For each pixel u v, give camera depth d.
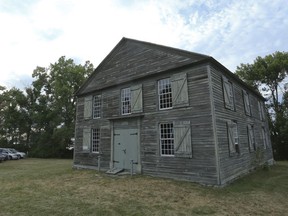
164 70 11.05
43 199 6.96
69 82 31.11
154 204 6.38
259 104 18.84
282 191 8.20
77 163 15.40
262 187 8.77
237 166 10.66
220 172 8.52
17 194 7.67
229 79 12.12
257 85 28.94
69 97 30.39
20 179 10.91
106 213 5.61
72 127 29.27
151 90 11.60
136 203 6.47
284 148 23.55
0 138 35.22
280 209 6.10
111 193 7.68
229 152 9.84
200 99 9.48
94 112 15.11
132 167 11.42
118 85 13.60
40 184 9.51
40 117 31.62
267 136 19.44
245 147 12.62
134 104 12.16
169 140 10.45
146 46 12.44
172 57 10.96
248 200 6.89
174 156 9.98
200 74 9.70
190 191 7.85
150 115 11.33
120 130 12.77
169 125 10.58
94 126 14.62
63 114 30.98
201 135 9.18
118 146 12.70
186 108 9.88
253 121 15.71
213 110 9.00
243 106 14.05
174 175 9.85
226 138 9.90
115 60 14.29
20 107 34.84
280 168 14.98
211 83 9.34
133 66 12.91
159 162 10.53
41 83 34.12
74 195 7.45
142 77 12.09
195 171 9.14
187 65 10.14
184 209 5.95
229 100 11.14
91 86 15.72
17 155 27.55
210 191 7.87
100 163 13.58
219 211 5.82
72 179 10.70
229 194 7.56
